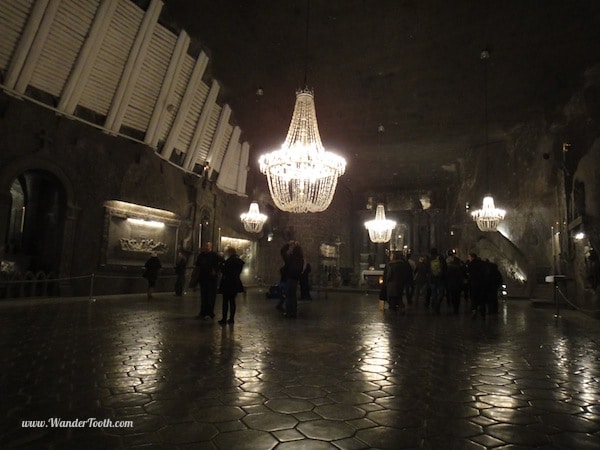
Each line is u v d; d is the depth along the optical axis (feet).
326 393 11.32
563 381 13.03
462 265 38.70
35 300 34.12
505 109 54.29
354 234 106.22
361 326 24.99
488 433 8.75
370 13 36.68
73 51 36.29
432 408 10.28
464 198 77.36
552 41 39.32
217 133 57.36
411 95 51.37
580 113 41.93
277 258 81.30
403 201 104.88
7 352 15.25
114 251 44.52
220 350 16.70
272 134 65.87
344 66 45.29
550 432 8.87
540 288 54.54
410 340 20.21
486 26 37.83
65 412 9.45
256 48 43.29
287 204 34.76
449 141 67.87
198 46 44.27
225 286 24.27
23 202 45.96
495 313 34.65
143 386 11.58
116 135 43.57
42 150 36.47
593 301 34.91
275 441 8.07
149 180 48.32
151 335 19.85
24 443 7.77
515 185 62.28
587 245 35.91
